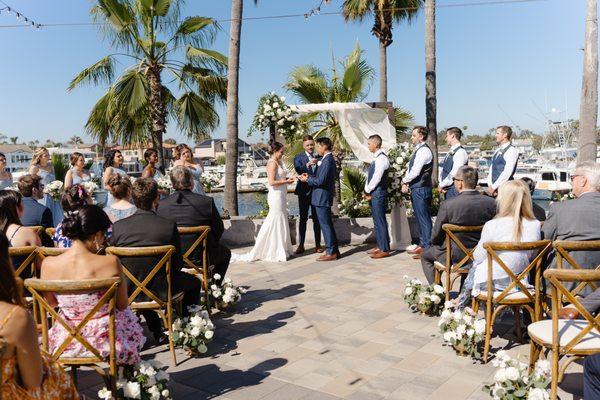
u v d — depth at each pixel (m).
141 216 4.22
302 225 8.41
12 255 4.04
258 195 16.17
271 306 5.61
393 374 3.85
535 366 3.50
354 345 4.43
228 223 9.05
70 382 2.31
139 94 13.32
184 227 5.07
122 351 3.31
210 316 5.29
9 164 95.69
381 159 7.70
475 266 4.30
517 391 3.10
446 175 7.79
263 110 8.52
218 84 13.62
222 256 5.61
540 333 3.27
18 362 2.01
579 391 3.50
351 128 9.20
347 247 8.78
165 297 4.18
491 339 4.51
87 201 4.68
